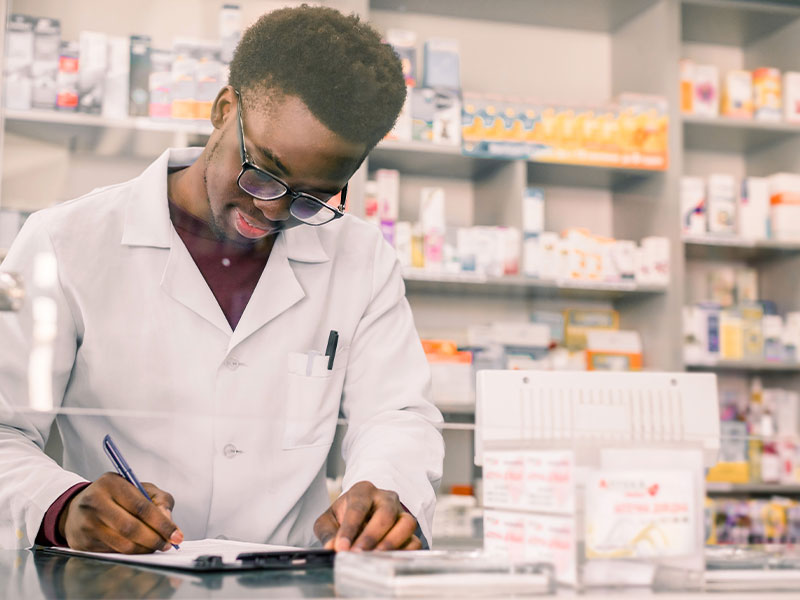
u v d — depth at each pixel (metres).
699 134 4.20
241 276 1.49
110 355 1.40
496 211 3.89
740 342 4.02
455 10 3.88
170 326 1.43
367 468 1.28
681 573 0.93
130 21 3.09
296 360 1.48
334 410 1.51
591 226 4.14
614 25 4.15
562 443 0.92
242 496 1.37
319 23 1.29
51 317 1.38
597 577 0.90
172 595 0.79
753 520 3.73
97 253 1.44
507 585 0.85
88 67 3.04
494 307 3.90
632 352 3.93
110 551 1.07
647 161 3.93
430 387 1.64
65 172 2.92
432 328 3.83
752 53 4.43
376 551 0.95
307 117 1.25
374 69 1.29
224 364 1.44
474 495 1.12
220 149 1.37
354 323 1.61
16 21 3.02
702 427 1.12
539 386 1.06
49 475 1.20
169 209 1.48
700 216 4.03
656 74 4.02
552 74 4.03
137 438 1.33
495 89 3.93
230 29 3.05
